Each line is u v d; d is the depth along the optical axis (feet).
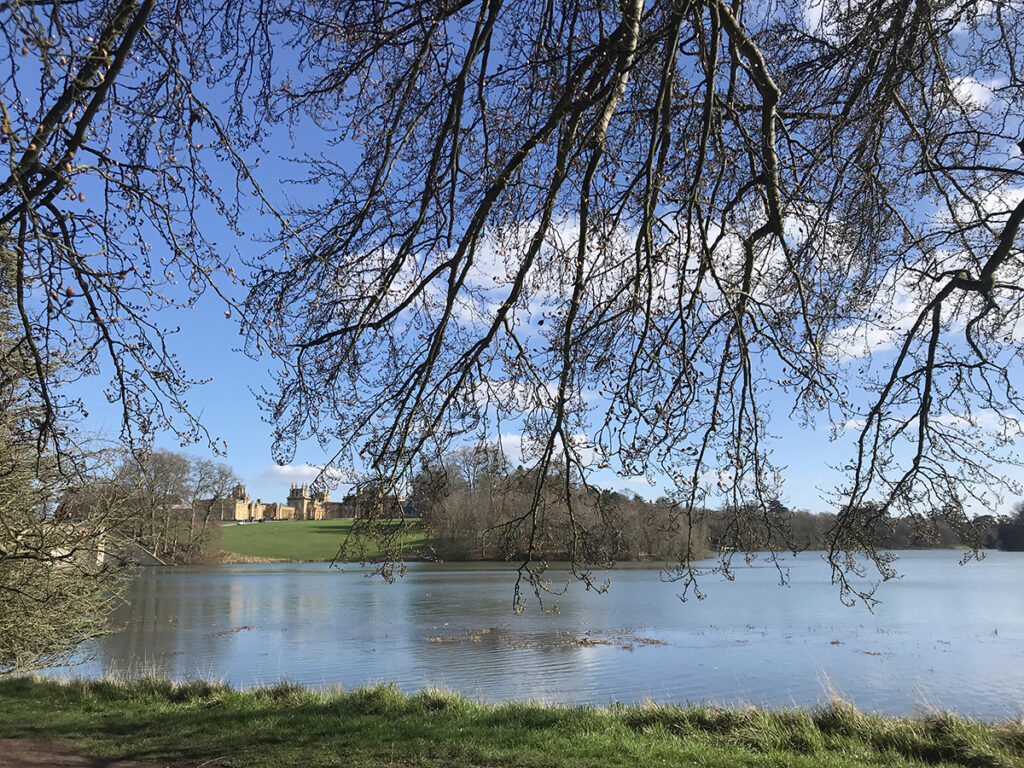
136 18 12.47
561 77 18.04
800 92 23.02
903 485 23.41
